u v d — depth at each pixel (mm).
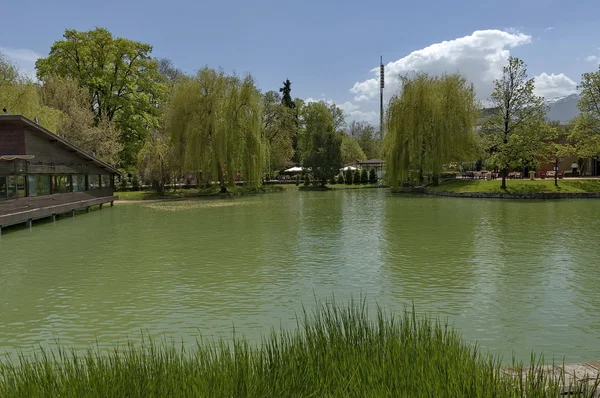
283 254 12906
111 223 20922
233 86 39562
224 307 8070
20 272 10992
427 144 38562
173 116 38156
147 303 8352
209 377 3588
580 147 36250
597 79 35406
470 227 18062
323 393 3439
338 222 20312
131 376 3584
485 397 3172
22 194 19406
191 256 12758
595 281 9602
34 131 20156
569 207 26469
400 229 17719
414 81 38719
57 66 39781
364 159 76500
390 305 8102
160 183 39406
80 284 9789
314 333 4637
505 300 8328
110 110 41969
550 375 3844
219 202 33312
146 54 44656
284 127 55062
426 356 3840
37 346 6418
